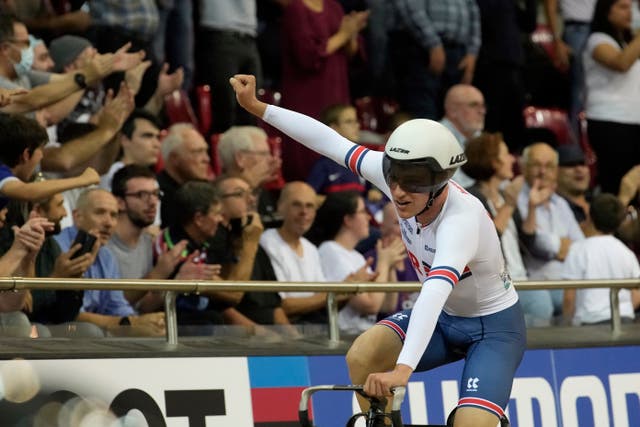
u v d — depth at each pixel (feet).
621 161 84.38
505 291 38.63
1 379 39.11
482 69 85.56
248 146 61.67
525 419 49.83
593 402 51.52
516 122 86.22
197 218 53.47
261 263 56.08
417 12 80.79
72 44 62.59
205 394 43.16
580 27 91.45
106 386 41.09
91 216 50.06
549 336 53.06
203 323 50.98
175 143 60.18
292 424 44.93
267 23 80.79
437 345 38.88
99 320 49.16
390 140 35.86
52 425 39.73
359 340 37.96
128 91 57.67
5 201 48.24
